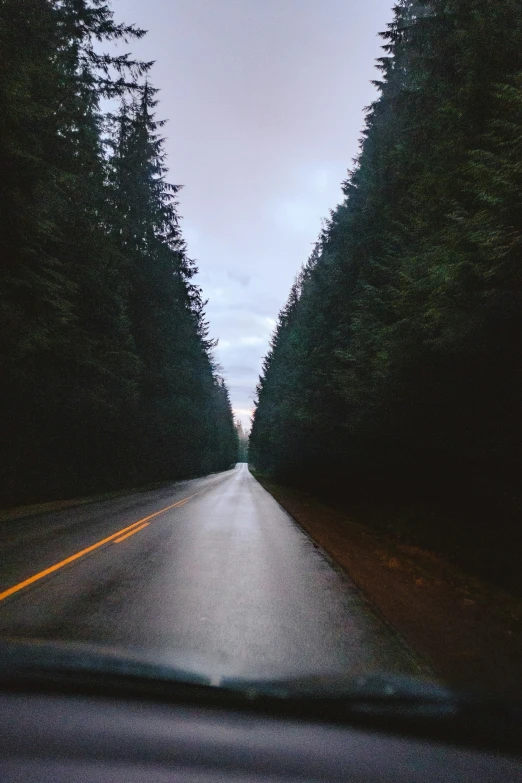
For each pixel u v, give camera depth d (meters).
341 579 7.89
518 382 8.50
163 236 32.47
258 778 2.65
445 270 7.74
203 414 65.56
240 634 5.14
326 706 3.46
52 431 22.45
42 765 2.70
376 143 18.70
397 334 10.27
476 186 7.14
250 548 10.39
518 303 6.96
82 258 19.45
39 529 12.73
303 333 31.94
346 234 21.03
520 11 8.23
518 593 8.39
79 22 17.08
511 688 3.89
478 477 12.27
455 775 2.76
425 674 4.17
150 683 3.74
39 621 5.41
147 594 6.64
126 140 25.48
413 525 14.73
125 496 25.70
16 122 11.30
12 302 14.05
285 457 45.81
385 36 12.56
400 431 13.02
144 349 33.19
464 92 8.76
